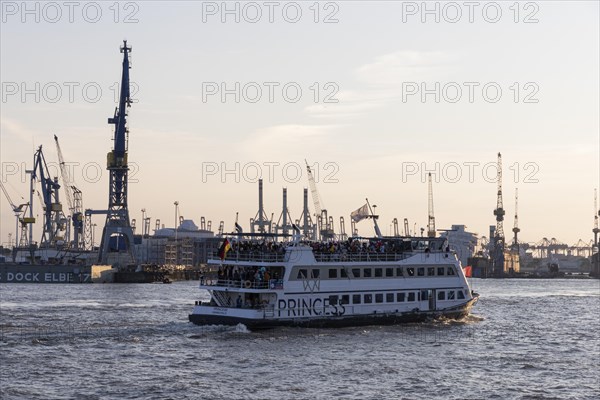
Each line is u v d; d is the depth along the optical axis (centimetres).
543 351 8712
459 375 7175
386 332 9350
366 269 9556
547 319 12725
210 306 9275
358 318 9438
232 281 9106
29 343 8362
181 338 8650
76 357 7631
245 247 9388
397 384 6744
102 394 6256
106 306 14000
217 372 7044
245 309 8956
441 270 10250
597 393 6600
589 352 8775
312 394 6331
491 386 6775
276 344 8356
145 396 6209
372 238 9900
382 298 9669
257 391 6394
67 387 6462
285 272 9006
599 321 12625
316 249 9469
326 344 8431
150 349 8050
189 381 6694
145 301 15700
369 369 7281
